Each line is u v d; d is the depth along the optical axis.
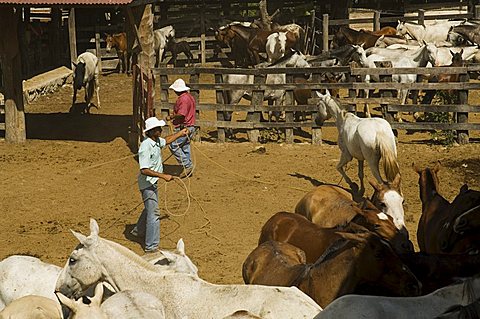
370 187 15.76
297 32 30.19
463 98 18.69
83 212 14.50
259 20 32.44
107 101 25.64
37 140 20.17
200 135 20.33
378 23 31.45
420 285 7.04
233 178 16.45
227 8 33.22
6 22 19.33
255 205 14.66
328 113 15.98
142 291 6.99
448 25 31.08
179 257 7.66
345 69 19.31
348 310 6.17
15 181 16.45
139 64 19.09
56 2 18.12
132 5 18.34
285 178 16.39
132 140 19.44
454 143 18.64
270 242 8.79
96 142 19.91
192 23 32.38
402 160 17.44
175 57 30.47
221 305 6.91
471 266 7.22
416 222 13.54
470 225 8.77
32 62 29.48
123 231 13.46
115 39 30.28
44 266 8.33
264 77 19.44
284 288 6.82
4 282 8.27
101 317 6.04
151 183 12.16
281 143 19.27
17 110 19.80
